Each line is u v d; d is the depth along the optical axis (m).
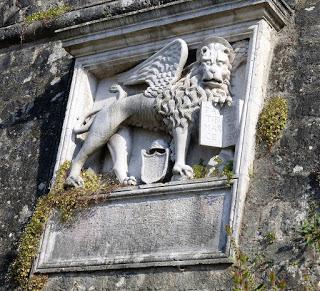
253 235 7.29
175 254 7.49
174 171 7.99
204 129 7.98
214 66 8.20
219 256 7.20
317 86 7.88
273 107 7.90
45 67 10.55
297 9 8.53
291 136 7.71
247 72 8.06
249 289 6.69
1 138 10.24
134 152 8.76
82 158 8.80
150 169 8.27
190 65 8.58
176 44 8.65
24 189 9.53
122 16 9.02
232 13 8.38
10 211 9.45
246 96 7.94
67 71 10.24
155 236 7.77
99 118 8.91
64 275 8.20
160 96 8.46
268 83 8.18
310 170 7.42
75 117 9.18
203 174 7.93
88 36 9.34
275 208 7.36
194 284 7.26
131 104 8.73
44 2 11.20
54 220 8.65
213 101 8.13
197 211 7.62
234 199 7.43
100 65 9.34
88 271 8.00
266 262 7.08
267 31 8.31
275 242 7.16
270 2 8.17
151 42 8.99
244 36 8.32
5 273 8.89
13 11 11.46
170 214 7.79
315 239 6.95
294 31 8.39
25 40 10.98
